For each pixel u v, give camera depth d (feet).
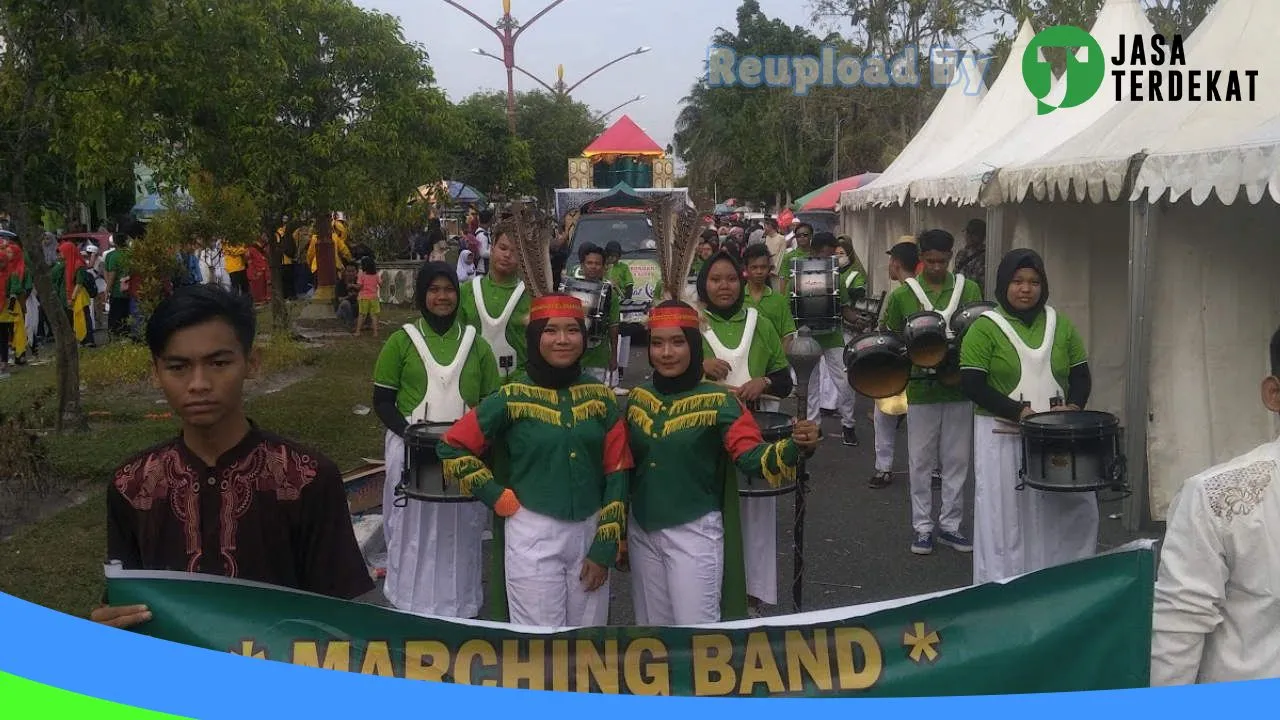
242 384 8.82
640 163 130.93
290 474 8.91
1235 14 24.99
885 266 58.29
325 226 64.85
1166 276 24.12
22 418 25.70
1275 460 7.94
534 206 14.35
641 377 46.88
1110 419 16.10
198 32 29.32
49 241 56.08
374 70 53.21
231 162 47.26
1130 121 25.17
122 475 8.93
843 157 114.52
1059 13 63.00
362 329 60.18
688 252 13.44
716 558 13.03
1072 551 17.12
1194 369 24.23
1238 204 23.98
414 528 16.94
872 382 18.03
